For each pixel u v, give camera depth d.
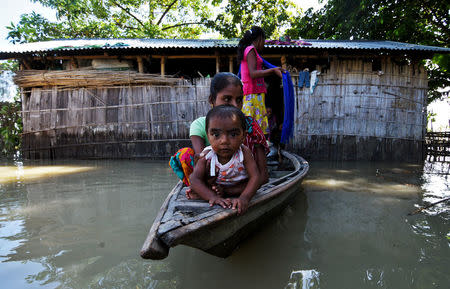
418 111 6.88
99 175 4.55
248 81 3.24
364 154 6.82
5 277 1.50
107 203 2.90
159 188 3.59
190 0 15.08
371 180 4.23
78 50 6.45
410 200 3.11
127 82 6.77
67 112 6.92
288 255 1.83
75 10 11.15
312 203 3.01
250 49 3.00
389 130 6.82
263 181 2.07
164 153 6.88
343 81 6.78
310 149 6.86
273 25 12.41
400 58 6.76
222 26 12.88
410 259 1.77
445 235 2.15
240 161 1.80
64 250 1.83
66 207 2.77
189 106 6.82
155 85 6.81
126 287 1.43
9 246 1.89
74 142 6.95
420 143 6.88
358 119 6.79
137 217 2.47
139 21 14.03
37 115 6.97
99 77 6.70
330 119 6.82
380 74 6.73
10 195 3.23
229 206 1.61
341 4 8.87
